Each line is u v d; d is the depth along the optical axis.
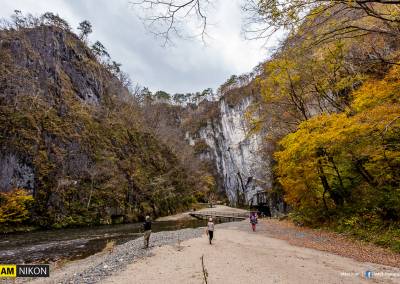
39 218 35.16
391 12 6.10
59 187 40.06
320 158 16.91
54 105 52.50
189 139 136.25
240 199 92.19
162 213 58.03
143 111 96.62
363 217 15.53
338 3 5.27
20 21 66.50
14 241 23.70
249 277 8.98
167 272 10.12
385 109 10.96
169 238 21.34
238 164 94.56
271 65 18.06
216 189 110.62
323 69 16.80
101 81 78.56
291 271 9.60
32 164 38.50
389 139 12.77
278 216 36.81
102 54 103.56
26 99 46.38
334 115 15.61
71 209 39.56
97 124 60.41
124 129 68.88
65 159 44.56
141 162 65.25
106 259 14.47
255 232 22.39
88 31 97.69
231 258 12.13
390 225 13.34
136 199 51.91
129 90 106.19
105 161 51.94
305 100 21.14
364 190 17.39
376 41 10.16
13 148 37.25
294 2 5.27
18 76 49.31
